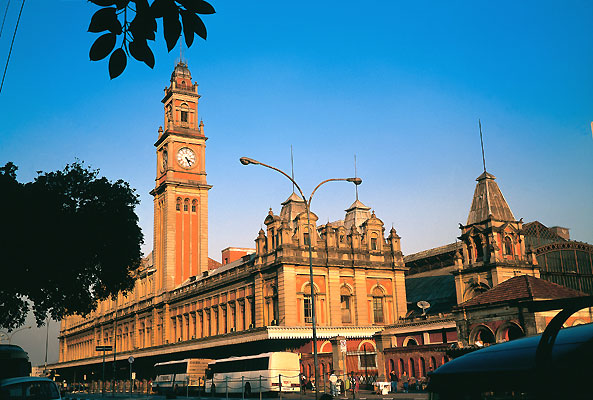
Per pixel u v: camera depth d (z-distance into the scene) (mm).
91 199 45875
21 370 29266
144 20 5805
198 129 107000
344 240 73562
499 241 60656
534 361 5469
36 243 40156
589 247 68438
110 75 5938
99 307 134750
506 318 38094
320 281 69625
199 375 68062
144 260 117312
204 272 92688
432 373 6578
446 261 80188
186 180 103125
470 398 5918
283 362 54938
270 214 71062
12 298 43156
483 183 64062
